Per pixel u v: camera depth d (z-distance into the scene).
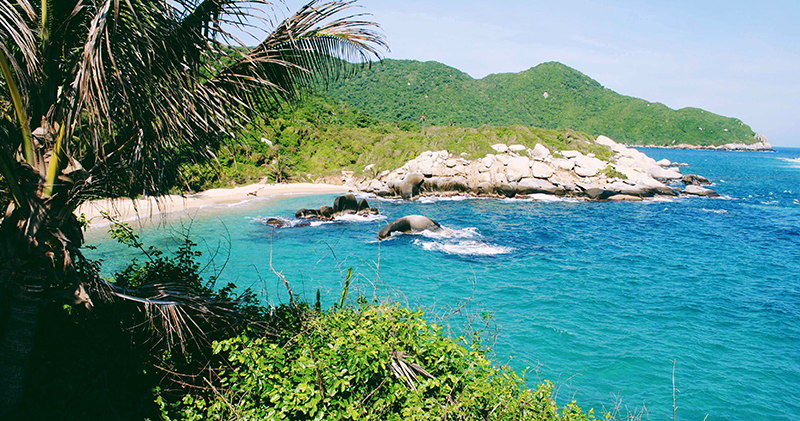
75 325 5.57
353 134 71.38
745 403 10.95
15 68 3.88
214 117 5.16
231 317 5.50
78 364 5.12
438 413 4.54
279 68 5.84
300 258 23.16
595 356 13.05
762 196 54.22
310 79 6.02
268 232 30.16
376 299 6.12
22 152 4.42
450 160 52.31
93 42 3.64
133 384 5.34
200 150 5.20
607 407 10.62
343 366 4.78
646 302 17.78
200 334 5.44
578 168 51.97
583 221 36.44
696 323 15.70
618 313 16.48
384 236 28.91
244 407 4.57
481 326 14.16
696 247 27.70
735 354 13.41
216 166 6.08
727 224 35.59
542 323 15.27
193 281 6.82
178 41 4.40
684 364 12.73
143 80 4.42
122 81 4.16
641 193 49.66
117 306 5.60
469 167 51.72
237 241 27.19
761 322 15.87
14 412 4.68
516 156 52.94
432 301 16.89
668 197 50.78
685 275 21.67
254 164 55.72
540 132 64.81
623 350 13.45
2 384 4.55
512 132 61.97
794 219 38.00
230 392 4.71
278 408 4.48
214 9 4.78
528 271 21.89
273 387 4.62
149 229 27.41
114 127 4.94
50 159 4.35
